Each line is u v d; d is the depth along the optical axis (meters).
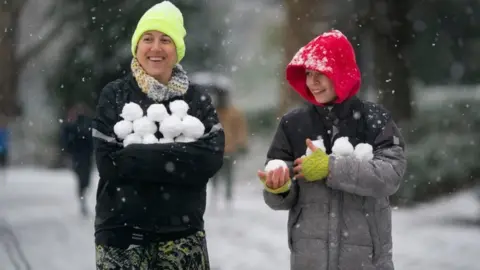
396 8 28.25
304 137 7.35
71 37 37.28
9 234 16.94
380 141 7.22
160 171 6.94
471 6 28.62
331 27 30.53
